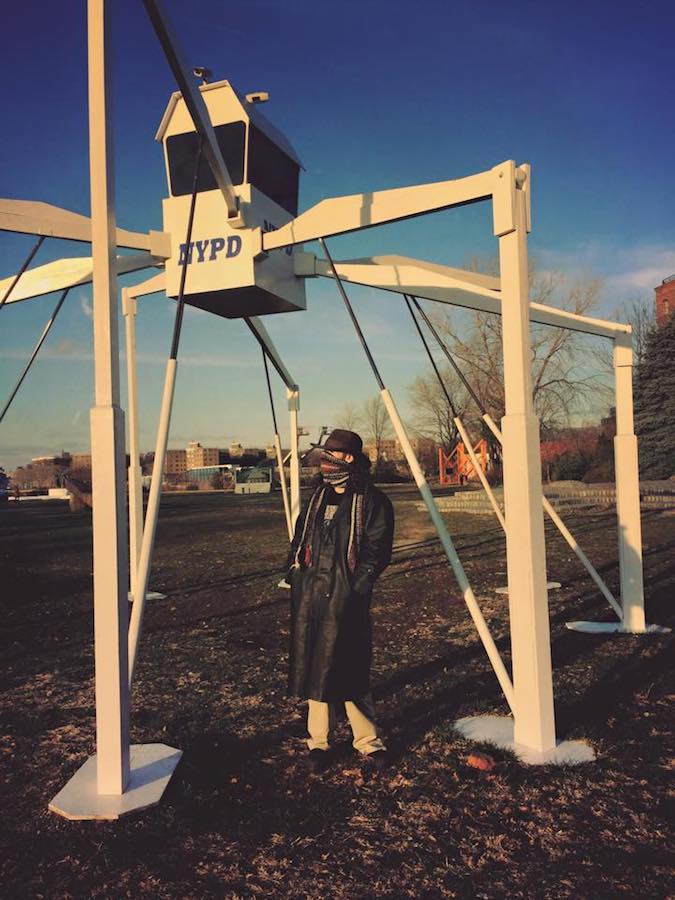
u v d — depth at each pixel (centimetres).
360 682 317
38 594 809
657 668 464
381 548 315
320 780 311
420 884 230
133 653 323
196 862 246
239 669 495
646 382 2777
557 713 383
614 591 749
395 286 443
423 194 354
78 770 320
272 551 1198
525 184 338
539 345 3055
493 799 288
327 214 379
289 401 776
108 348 291
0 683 469
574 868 237
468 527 1563
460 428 468
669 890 223
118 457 295
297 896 225
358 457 333
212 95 437
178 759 328
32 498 4347
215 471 5319
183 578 921
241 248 412
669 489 2097
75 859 249
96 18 287
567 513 1819
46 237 367
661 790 294
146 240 424
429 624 620
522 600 337
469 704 398
